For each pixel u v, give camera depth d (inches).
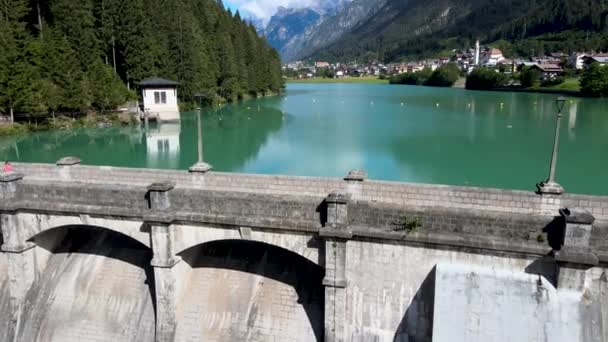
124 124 3134.8
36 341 902.4
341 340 782.5
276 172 1989.4
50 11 3284.9
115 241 1015.0
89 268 975.0
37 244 945.5
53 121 2829.7
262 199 768.3
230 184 891.4
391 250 735.7
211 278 918.4
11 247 903.1
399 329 753.0
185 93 3927.2
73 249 1016.2
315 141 2709.2
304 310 853.8
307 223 749.9
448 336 647.1
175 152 2405.3
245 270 922.1
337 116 3841.0
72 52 3078.2
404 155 2293.3
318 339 820.0
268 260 930.7
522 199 737.0
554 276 667.4
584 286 652.1
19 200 886.4
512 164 2068.2
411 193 792.3
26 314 928.3
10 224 893.2
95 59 3228.3
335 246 742.5
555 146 727.7
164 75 3735.2
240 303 882.8
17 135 2576.3
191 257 910.4
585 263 624.7
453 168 2017.7
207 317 874.1
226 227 796.0
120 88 3304.6
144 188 823.7
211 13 5305.1
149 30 3619.6
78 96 2915.8
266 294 885.8
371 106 4667.8
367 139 2736.2
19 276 923.4
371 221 727.1
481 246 679.7
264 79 6033.5
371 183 810.8
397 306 750.5
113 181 960.9
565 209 652.7
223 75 4763.8
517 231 666.8
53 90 2790.4
